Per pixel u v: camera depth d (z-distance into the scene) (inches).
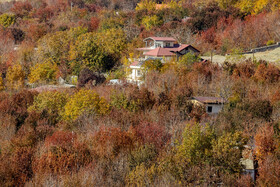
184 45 2795.3
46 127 1445.6
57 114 1630.2
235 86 1800.0
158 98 1681.8
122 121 1481.3
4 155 1138.7
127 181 960.9
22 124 1529.3
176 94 1691.7
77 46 2945.4
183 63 2255.2
